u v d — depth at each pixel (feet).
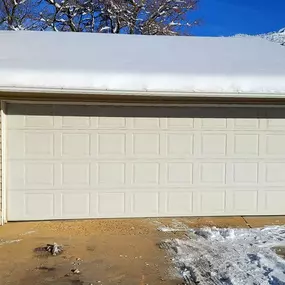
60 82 21.97
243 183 25.20
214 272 16.34
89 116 23.89
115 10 70.54
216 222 24.00
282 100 24.35
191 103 24.32
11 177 23.57
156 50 29.91
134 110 24.18
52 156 23.79
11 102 23.24
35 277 15.85
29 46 28.76
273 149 25.31
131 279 15.71
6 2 68.39
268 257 18.03
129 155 24.31
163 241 20.31
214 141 24.86
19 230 22.09
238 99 24.12
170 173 24.68
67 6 69.51
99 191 24.23
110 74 22.71
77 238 20.75
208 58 27.94
